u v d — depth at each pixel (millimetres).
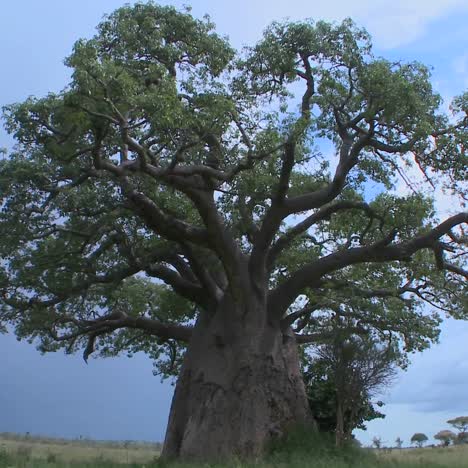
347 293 20750
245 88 18672
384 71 16797
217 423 17562
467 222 18234
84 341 26156
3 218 18453
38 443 38156
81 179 17938
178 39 18594
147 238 20406
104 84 14852
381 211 18203
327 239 22625
